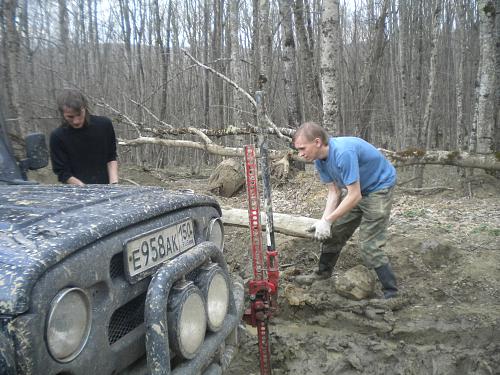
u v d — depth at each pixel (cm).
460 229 565
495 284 430
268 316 311
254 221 316
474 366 343
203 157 1734
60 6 1662
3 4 972
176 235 245
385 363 353
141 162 1460
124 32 1805
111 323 206
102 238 195
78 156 425
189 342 215
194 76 1920
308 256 511
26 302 157
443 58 1948
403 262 474
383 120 2125
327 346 371
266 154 320
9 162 323
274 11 1812
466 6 1661
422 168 979
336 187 409
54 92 1365
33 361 157
